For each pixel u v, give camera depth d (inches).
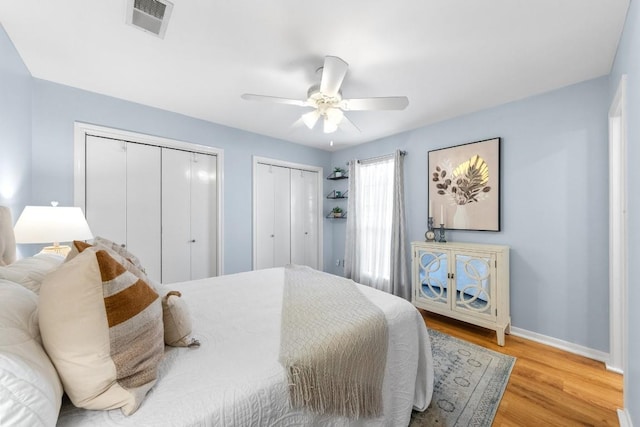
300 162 168.2
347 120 91.8
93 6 58.2
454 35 66.4
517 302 101.8
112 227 106.9
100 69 83.5
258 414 33.9
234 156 138.6
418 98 101.2
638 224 50.6
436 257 112.9
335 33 65.9
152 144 115.1
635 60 52.3
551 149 94.4
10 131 71.2
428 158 130.0
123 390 29.5
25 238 66.0
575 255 89.7
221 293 72.5
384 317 55.5
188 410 30.4
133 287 32.8
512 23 62.2
